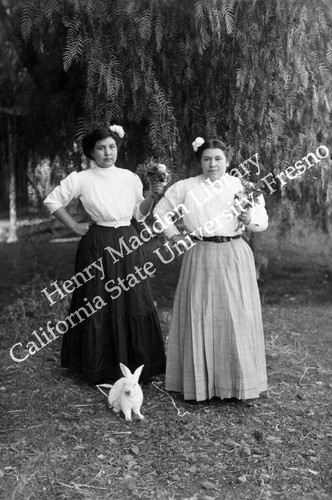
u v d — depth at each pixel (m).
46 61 4.55
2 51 4.66
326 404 3.47
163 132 4.02
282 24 3.86
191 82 4.10
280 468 2.76
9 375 3.85
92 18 3.76
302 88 4.07
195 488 2.60
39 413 3.30
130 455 2.86
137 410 3.23
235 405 3.41
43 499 2.51
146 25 3.72
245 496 2.54
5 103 5.26
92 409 3.36
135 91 3.92
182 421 3.21
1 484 2.61
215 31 3.74
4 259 6.80
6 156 5.59
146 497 2.52
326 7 3.98
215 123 4.19
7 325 4.84
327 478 2.68
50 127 5.18
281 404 3.45
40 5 3.80
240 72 3.88
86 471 2.72
